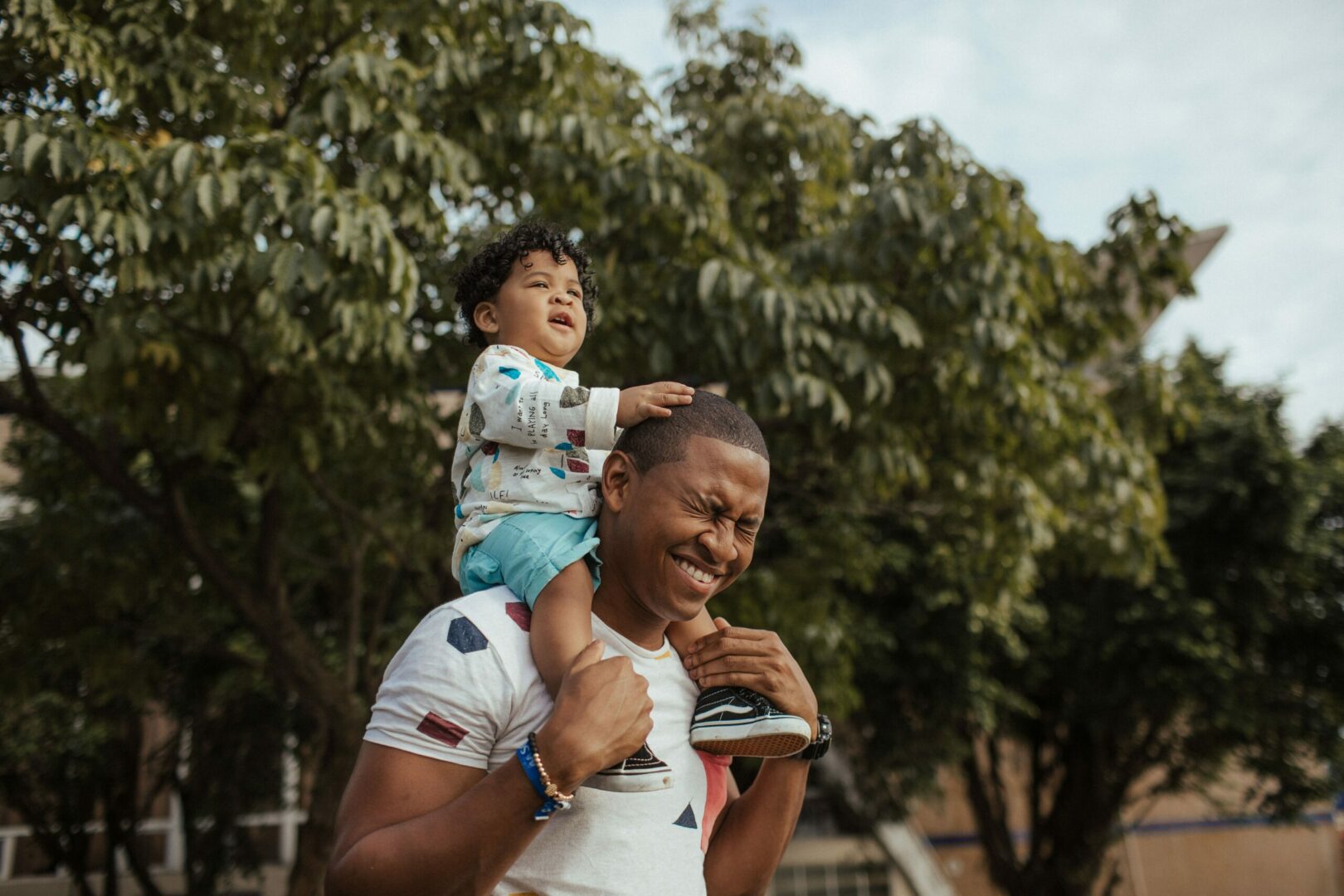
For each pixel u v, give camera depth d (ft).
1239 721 36.27
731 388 19.85
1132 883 52.49
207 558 20.67
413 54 19.19
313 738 32.37
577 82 19.22
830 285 19.35
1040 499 21.35
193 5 15.76
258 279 14.11
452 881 4.21
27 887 40.63
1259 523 36.47
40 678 27.63
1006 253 19.66
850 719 37.29
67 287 15.29
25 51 14.33
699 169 17.80
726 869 5.79
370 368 18.51
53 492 25.18
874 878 43.52
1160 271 23.21
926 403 19.99
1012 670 39.29
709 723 5.26
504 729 4.77
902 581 34.81
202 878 34.40
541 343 6.16
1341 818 54.19
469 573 5.62
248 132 16.38
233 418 17.52
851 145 23.88
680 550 5.01
